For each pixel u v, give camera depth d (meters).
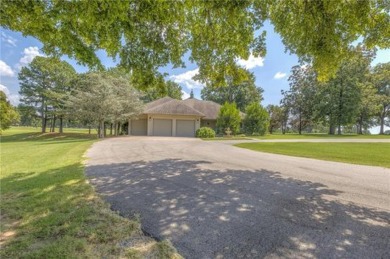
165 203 4.16
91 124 28.84
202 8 5.98
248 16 6.34
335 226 3.32
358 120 42.56
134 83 6.88
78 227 3.07
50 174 6.26
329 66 7.00
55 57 5.45
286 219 3.54
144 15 4.82
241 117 30.72
